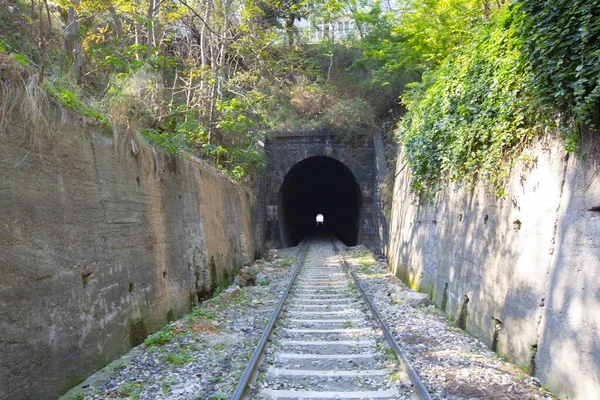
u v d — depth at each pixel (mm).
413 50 17672
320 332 7414
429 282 10539
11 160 4227
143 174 7402
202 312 8617
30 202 4434
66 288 4883
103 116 6344
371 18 21875
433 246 10484
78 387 4832
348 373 5445
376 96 24656
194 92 15875
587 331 4309
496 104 6539
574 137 4699
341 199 36594
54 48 8836
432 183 10664
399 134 16094
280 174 24203
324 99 25078
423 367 5461
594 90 4176
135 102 8984
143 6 11836
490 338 6539
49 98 4969
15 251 4152
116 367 5449
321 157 24547
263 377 5340
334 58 27672
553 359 4832
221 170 15547
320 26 29594
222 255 12641
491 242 6812
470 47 8250
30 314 4262
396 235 16391
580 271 4523
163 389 4871
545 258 5207
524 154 5820
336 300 10180
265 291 11484
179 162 9508
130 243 6652
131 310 6434
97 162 5867
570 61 4629
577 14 4492
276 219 24062
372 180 23781
